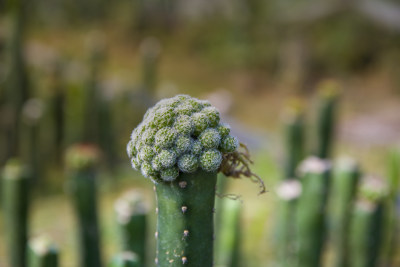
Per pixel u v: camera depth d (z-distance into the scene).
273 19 15.38
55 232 5.35
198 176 1.23
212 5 16.77
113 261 1.91
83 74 6.99
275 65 14.59
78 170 2.96
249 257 4.50
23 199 3.06
